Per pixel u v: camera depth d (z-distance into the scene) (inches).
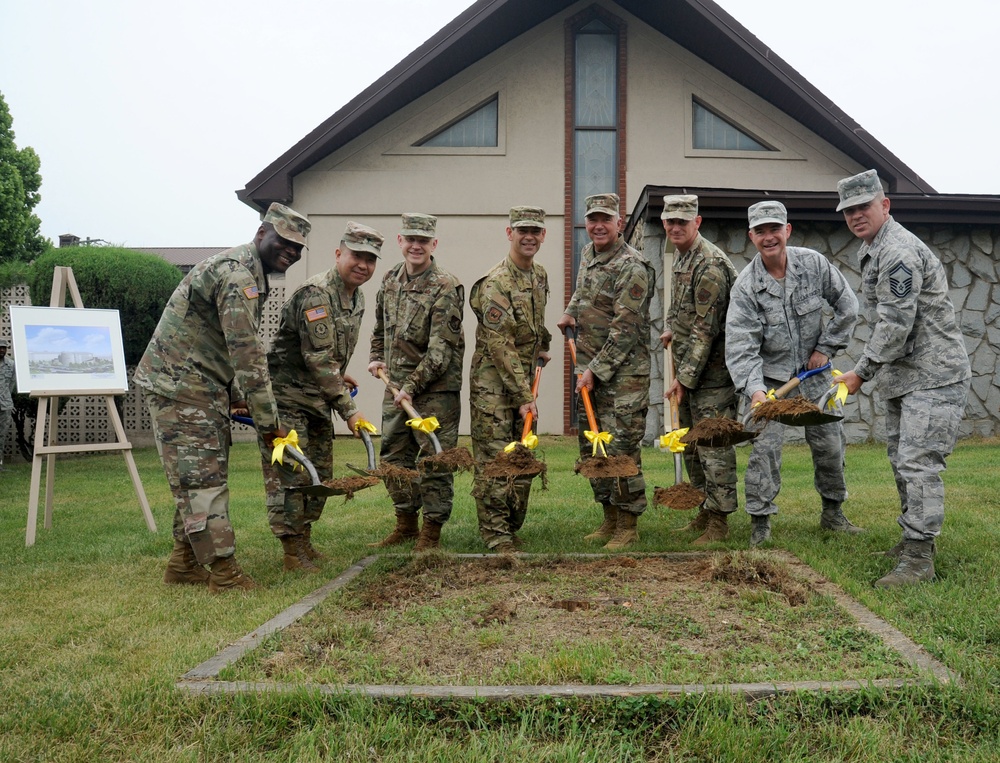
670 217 210.4
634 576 168.2
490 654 123.5
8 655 130.4
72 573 189.3
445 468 175.5
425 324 207.0
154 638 136.7
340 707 105.7
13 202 987.3
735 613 141.5
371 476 165.8
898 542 192.7
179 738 102.0
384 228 534.9
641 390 206.5
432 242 207.9
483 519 201.5
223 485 172.2
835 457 209.9
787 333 205.2
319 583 169.5
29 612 155.5
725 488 206.5
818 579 163.8
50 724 104.6
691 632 131.7
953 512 225.0
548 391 534.6
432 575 171.0
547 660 117.6
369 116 516.7
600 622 137.9
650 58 536.7
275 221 173.3
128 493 335.0
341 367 196.7
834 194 391.5
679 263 216.2
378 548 209.5
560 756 95.3
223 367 173.9
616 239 211.8
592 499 277.6
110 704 109.0
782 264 203.2
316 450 196.7
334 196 534.0
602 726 103.0
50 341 251.3
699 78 536.1
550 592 156.9
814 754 96.3
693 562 181.3
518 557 184.2
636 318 203.0
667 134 537.0
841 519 214.2
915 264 160.6
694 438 172.4
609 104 543.5
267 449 183.6
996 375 413.7
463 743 100.3
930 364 164.2
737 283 203.5
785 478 306.7
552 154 537.0
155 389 168.2
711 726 99.7
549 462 376.2
